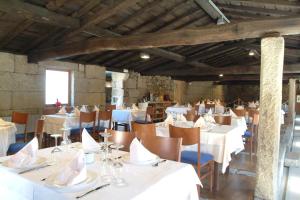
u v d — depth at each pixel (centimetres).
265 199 266
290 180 385
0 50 498
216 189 294
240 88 1577
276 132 263
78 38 528
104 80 745
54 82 618
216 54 791
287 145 520
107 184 131
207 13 505
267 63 271
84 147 193
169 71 864
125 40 415
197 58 729
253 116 462
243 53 892
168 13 496
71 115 467
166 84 1049
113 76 830
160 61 830
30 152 162
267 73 270
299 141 711
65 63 628
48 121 449
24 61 543
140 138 220
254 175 345
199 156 258
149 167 160
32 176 142
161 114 888
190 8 501
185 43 363
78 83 664
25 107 548
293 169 433
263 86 271
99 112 451
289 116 923
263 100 270
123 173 149
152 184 133
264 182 267
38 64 570
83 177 130
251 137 446
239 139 365
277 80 265
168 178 145
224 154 298
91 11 432
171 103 980
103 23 495
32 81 560
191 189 166
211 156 291
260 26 284
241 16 519
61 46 482
